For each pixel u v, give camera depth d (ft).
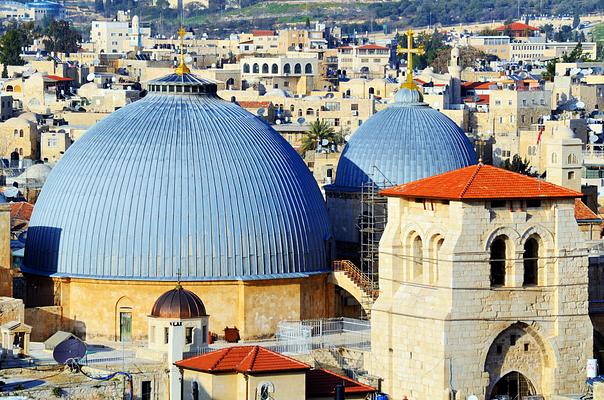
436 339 645.10
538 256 655.76
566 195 654.94
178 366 634.84
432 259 652.07
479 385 647.97
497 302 647.97
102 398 625.00
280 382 620.49
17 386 620.90
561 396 654.94
